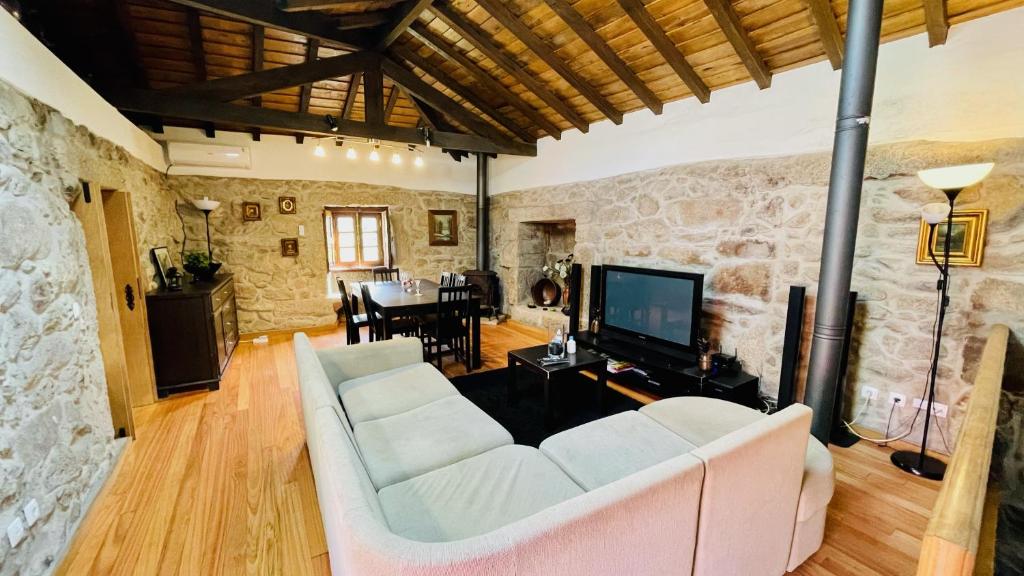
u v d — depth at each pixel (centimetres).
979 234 221
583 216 472
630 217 416
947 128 229
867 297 264
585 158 464
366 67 399
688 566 122
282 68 357
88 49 338
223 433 269
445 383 246
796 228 291
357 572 87
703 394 294
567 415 302
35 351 166
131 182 325
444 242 643
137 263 307
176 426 278
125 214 300
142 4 308
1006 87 211
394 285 481
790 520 152
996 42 212
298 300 545
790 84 288
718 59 303
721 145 333
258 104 470
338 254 587
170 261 409
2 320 147
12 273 155
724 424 192
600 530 98
